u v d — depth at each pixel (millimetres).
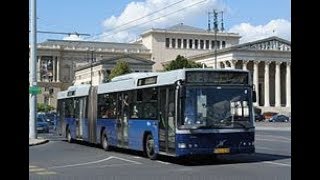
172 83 16656
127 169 15648
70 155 21672
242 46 135000
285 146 25484
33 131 33594
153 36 160750
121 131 21500
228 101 16297
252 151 16406
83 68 150500
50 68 158125
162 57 160625
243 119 16406
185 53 162000
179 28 162750
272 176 12945
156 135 17922
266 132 45281
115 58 140625
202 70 16172
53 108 125750
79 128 28484
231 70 16438
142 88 19297
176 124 16078
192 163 17188
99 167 16516
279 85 137875
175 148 16219
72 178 13523
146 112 18891
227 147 16078
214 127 16016
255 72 136750
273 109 135000
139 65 143000
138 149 19562
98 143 24844
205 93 16125
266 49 136875
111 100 23000
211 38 163375
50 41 160000
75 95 29516
